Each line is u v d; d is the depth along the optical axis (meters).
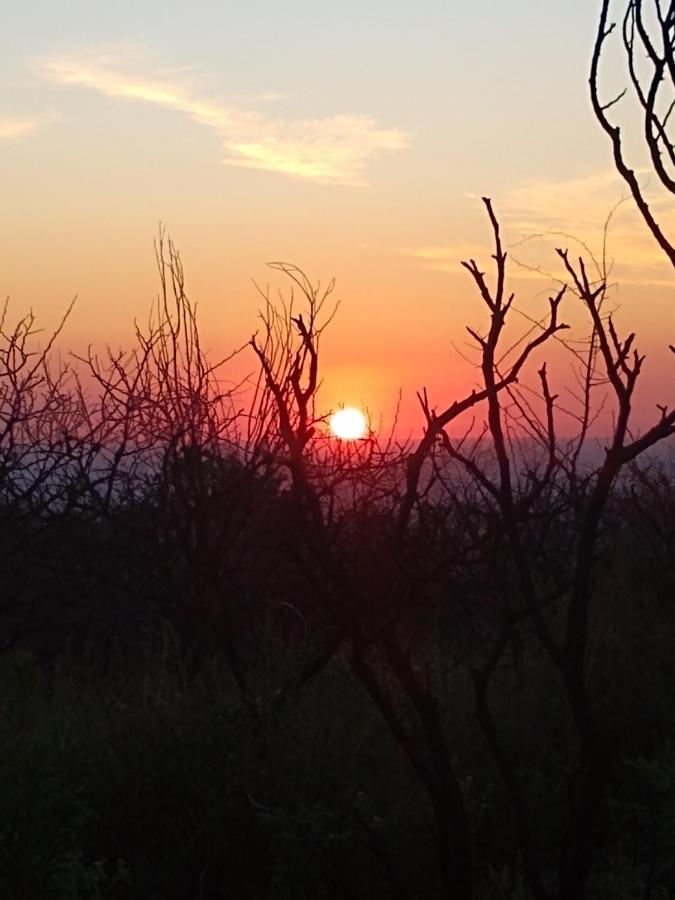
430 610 7.77
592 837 4.14
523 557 4.24
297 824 4.94
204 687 6.75
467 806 5.24
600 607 8.18
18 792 4.57
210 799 5.45
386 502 7.24
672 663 7.22
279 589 8.23
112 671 8.23
